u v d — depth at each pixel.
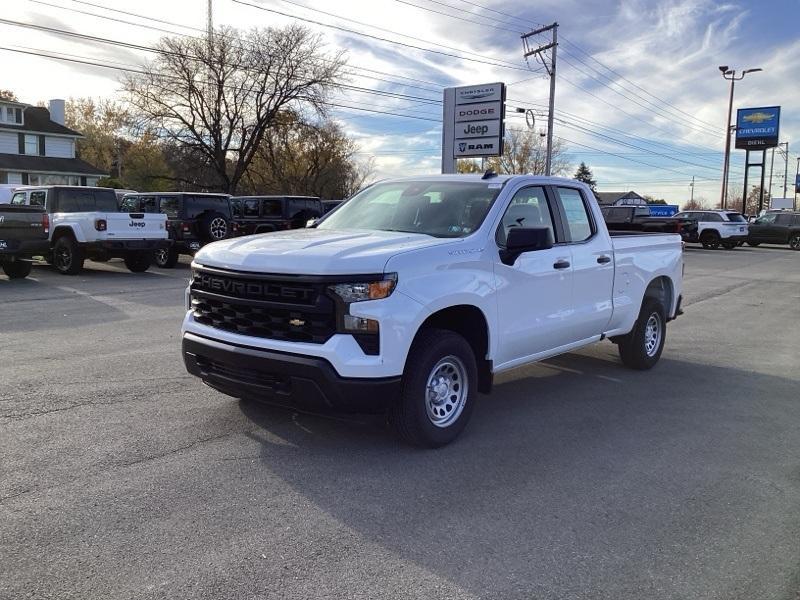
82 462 4.24
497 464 4.48
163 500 3.75
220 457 4.40
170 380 6.17
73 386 5.91
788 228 33.31
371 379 4.09
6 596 2.81
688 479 4.32
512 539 3.46
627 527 3.63
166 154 47.38
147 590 2.90
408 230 5.20
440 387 4.70
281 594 2.91
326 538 3.40
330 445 4.68
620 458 4.66
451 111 27.70
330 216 5.95
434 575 3.10
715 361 7.92
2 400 5.46
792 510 3.89
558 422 5.43
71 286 13.11
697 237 32.25
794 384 6.86
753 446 4.97
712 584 3.09
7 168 45.38
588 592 2.99
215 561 3.15
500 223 5.11
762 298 13.91
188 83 43.69
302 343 4.13
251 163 50.66
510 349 5.19
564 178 6.11
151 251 16.09
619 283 6.55
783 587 3.07
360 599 2.89
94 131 76.75
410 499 3.89
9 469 4.10
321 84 46.09
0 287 12.79
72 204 15.72
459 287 4.56
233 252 4.56
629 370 7.34
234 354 4.35
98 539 3.31
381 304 4.11
